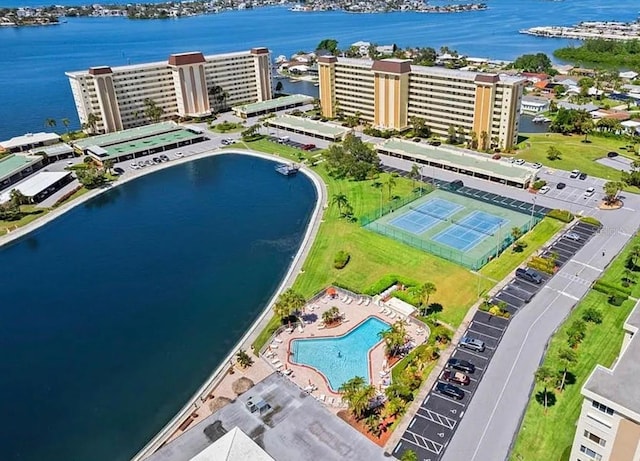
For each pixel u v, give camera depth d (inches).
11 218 6117.1
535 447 2785.4
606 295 4089.6
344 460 2411.4
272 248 5300.2
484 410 3051.2
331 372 3489.2
